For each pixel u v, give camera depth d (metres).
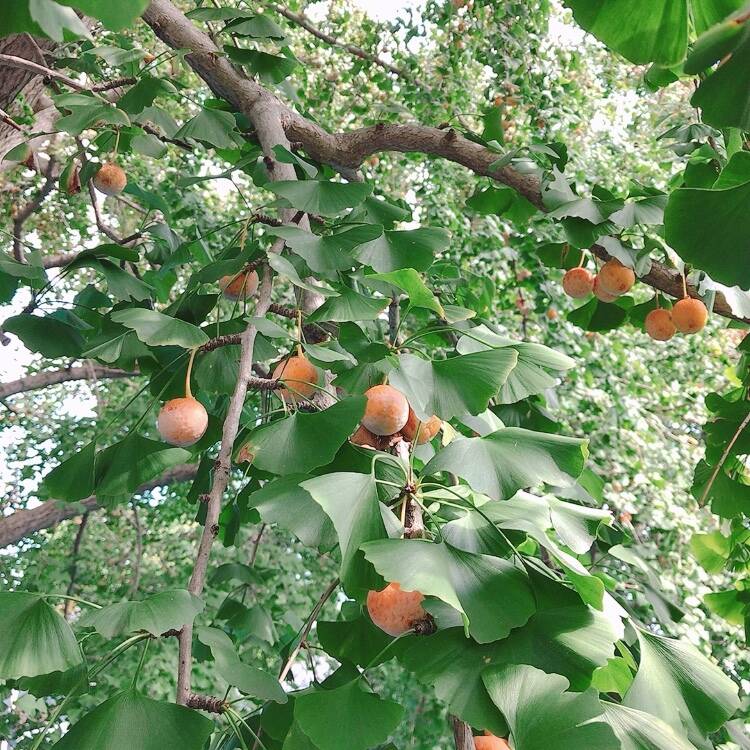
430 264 2.09
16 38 3.31
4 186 5.63
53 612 1.39
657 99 6.76
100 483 2.04
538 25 4.85
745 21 0.92
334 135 3.43
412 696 6.08
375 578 1.36
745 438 2.91
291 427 1.64
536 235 4.98
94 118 2.62
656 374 6.26
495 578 1.30
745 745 2.02
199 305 2.49
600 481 2.73
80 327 2.83
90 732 1.28
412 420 1.79
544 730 1.12
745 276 1.38
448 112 5.08
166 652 6.24
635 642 1.84
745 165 1.79
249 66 3.12
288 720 1.68
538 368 1.90
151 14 3.15
